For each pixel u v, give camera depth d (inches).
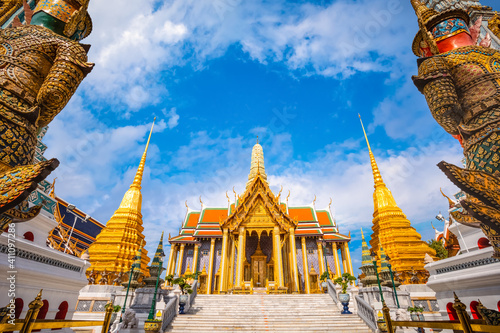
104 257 980.6
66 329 472.7
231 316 674.2
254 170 1806.1
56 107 168.2
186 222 1696.6
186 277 922.7
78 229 1365.7
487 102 151.0
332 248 1503.4
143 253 1143.0
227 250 1286.9
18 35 165.6
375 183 1285.7
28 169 129.1
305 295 856.3
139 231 1152.2
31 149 155.5
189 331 582.6
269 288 1135.0
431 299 850.8
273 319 649.6
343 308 689.6
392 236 1066.1
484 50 168.9
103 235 1048.8
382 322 539.8
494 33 376.8
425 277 951.0
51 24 191.6
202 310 727.7
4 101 142.4
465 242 490.3
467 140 157.8
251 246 1517.0
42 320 132.7
